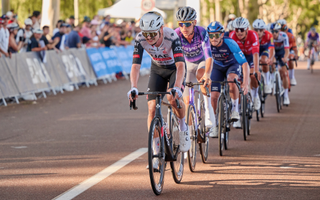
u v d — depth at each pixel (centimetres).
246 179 768
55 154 958
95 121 1368
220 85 996
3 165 869
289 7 7875
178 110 750
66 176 789
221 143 944
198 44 902
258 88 1386
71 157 930
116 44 2748
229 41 1019
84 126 1287
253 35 1212
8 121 1370
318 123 1320
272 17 8475
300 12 8062
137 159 909
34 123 1338
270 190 704
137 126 1284
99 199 664
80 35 2378
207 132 901
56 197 673
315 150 982
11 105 1689
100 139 1111
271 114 1513
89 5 6091
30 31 1914
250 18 6206
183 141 760
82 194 688
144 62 3155
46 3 2836
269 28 1691
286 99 1666
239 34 1180
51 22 2844
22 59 1783
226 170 831
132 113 1521
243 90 1025
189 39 903
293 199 660
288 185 729
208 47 883
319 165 855
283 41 1631
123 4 3812
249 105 1153
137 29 3281
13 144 1062
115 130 1227
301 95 1989
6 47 1684
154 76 791
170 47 743
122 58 2781
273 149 1000
